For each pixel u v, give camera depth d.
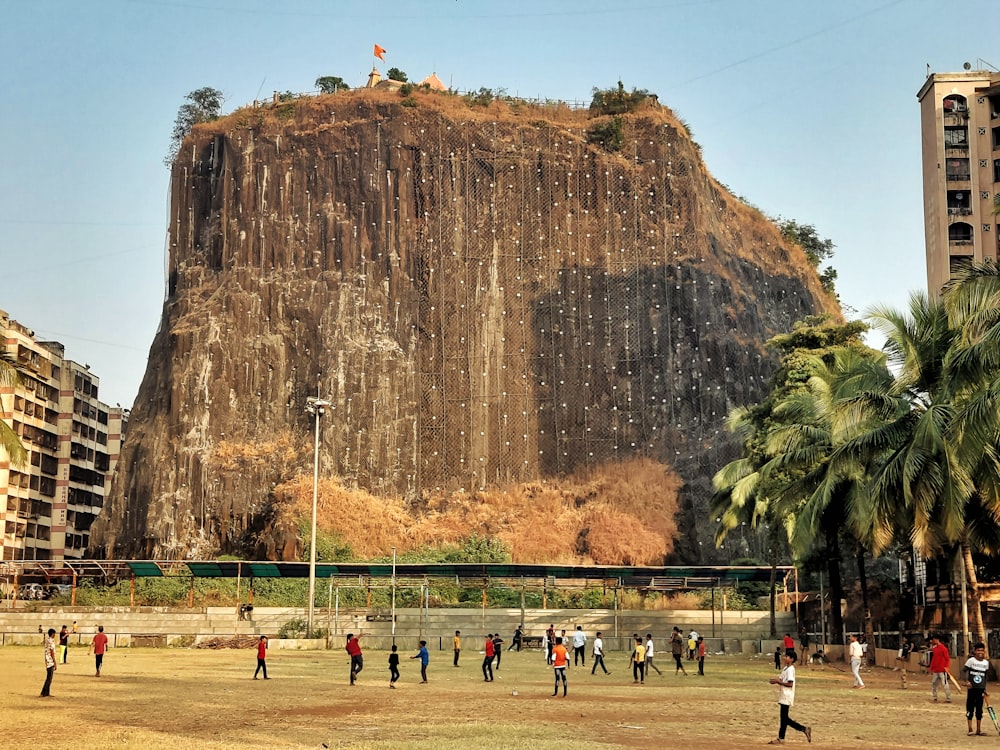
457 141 106.19
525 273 103.00
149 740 21.08
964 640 39.09
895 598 64.69
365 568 65.00
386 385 97.44
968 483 36.78
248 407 96.81
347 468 94.38
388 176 104.88
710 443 96.00
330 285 101.31
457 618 65.81
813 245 132.50
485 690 34.78
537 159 106.25
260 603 74.12
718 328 102.12
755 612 66.69
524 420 98.06
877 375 41.88
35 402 110.12
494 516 91.62
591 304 101.94
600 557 87.12
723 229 112.00
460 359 99.62
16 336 105.69
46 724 23.64
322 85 122.44
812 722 25.95
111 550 92.75
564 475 96.12
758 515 62.91
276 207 104.56
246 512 90.81
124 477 95.50
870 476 42.81
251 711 27.02
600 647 44.00
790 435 48.72
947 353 38.97
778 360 105.19
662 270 103.00
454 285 101.81
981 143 101.50
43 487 111.19
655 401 98.56
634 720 25.98
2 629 65.75
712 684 38.62
